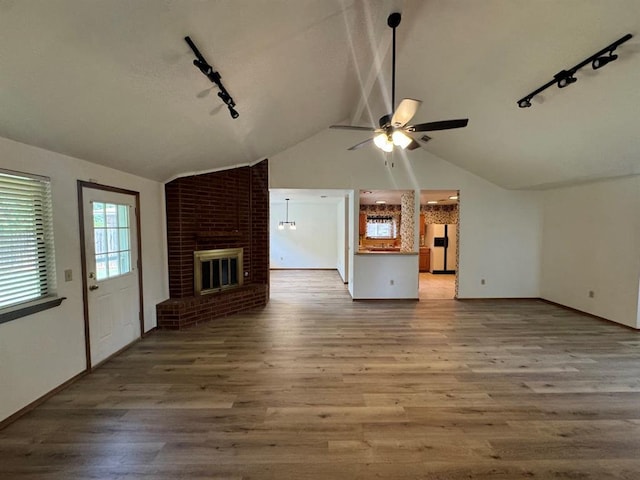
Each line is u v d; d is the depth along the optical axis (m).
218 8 1.79
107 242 3.25
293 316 4.76
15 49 1.53
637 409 2.37
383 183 5.57
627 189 4.20
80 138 2.52
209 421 2.21
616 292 4.35
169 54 2.00
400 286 5.71
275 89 3.08
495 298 5.79
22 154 2.26
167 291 4.41
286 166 5.44
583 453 1.91
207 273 4.74
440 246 8.94
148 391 2.61
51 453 1.90
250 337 3.88
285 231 9.79
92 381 2.78
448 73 3.21
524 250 5.74
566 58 2.42
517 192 5.68
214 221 4.79
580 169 3.96
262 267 5.51
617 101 2.61
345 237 7.49
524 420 2.23
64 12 1.45
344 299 5.85
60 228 2.62
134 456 1.88
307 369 3.02
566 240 5.19
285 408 2.37
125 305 3.53
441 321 4.53
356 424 2.19
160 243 4.23
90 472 1.76
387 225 9.45
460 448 1.96
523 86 2.92
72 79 1.88
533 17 2.21
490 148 4.44
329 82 3.44
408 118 2.42
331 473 1.76
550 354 3.36
